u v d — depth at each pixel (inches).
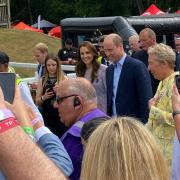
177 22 533.3
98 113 155.1
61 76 295.0
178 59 279.4
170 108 194.4
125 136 74.4
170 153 190.1
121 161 72.7
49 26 2256.4
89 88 156.6
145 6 2186.3
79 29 542.0
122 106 254.2
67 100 155.8
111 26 502.9
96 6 2133.4
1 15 1418.6
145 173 72.4
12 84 90.1
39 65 378.3
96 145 74.9
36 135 124.2
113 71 258.7
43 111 291.0
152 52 201.8
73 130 150.9
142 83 249.1
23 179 57.2
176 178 167.3
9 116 58.5
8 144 57.4
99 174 73.0
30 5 2527.1
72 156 148.3
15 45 1193.4
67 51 547.2
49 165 59.1
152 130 197.0
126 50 451.8
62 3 2412.6
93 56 278.8
